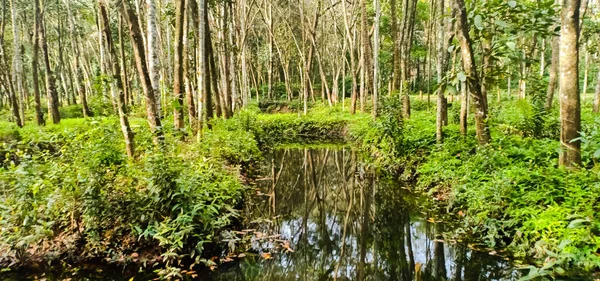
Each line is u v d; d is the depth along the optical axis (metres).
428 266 6.14
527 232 5.72
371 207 9.27
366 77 26.75
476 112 8.39
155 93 10.58
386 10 24.34
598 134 7.34
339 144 20.52
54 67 37.31
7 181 6.15
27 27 25.42
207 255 6.01
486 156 7.82
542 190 6.14
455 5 8.08
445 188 8.60
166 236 5.70
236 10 24.47
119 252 5.77
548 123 10.81
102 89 8.67
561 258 4.95
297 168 14.64
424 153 10.77
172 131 9.70
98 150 6.22
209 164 8.87
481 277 5.54
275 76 43.56
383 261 6.51
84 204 5.76
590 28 18.30
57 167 6.22
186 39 13.83
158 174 5.91
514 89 32.38
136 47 8.46
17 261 5.67
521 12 7.56
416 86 39.22
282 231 7.73
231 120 17.42
